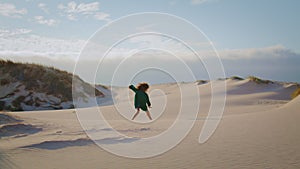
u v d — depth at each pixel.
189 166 3.62
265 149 4.30
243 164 3.59
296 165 3.44
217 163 3.70
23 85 21.52
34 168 3.63
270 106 16.09
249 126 6.73
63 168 3.63
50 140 5.25
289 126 6.18
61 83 23.00
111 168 3.62
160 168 3.58
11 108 18.94
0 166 3.69
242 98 22.16
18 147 4.70
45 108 20.09
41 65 25.06
